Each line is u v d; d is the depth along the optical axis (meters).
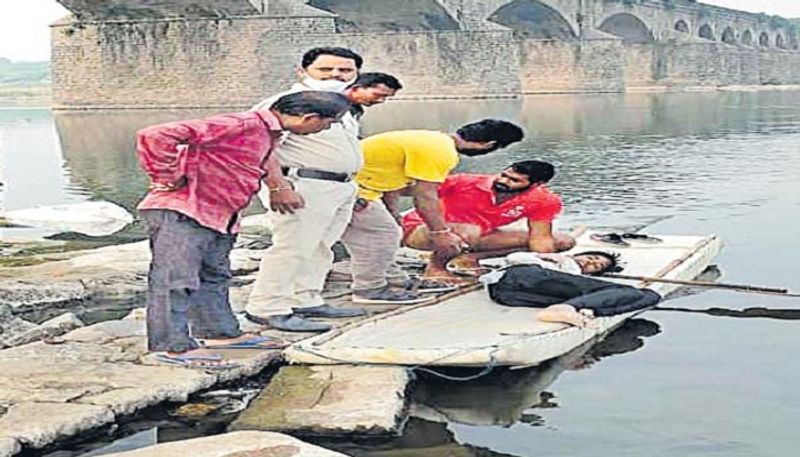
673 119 41.72
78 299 9.80
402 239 9.57
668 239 11.34
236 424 6.20
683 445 6.04
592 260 9.42
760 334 8.30
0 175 23.64
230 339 7.41
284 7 52.06
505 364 7.20
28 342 8.02
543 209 9.66
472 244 9.75
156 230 7.00
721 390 6.96
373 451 6.00
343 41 64.31
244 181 7.13
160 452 5.57
